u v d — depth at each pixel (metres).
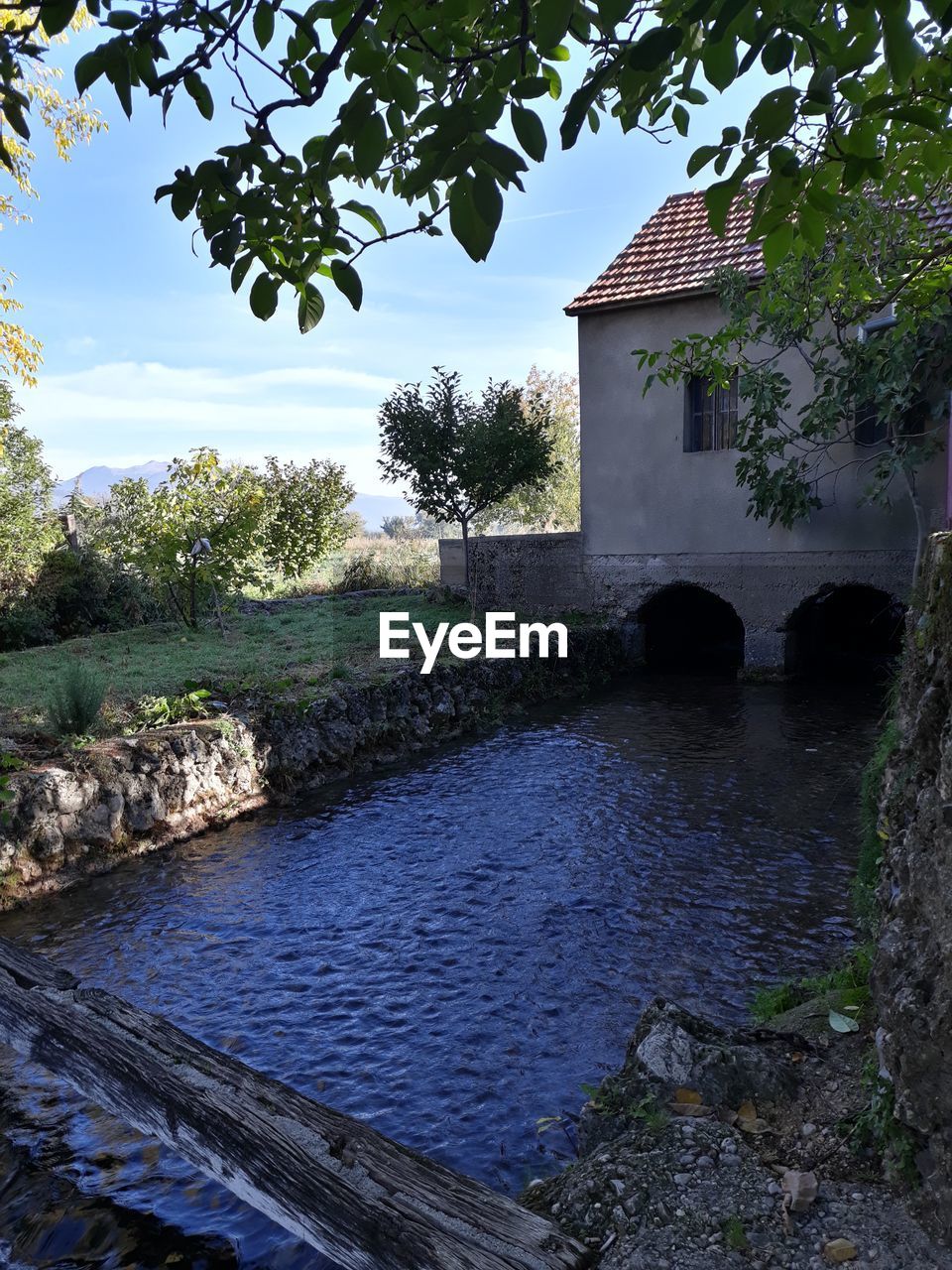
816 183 2.12
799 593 13.27
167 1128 2.96
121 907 6.30
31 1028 3.44
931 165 2.63
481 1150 3.65
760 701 12.23
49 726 8.35
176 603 15.44
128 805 7.28
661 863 6.65
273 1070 4.28
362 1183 2.47
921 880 2.52
